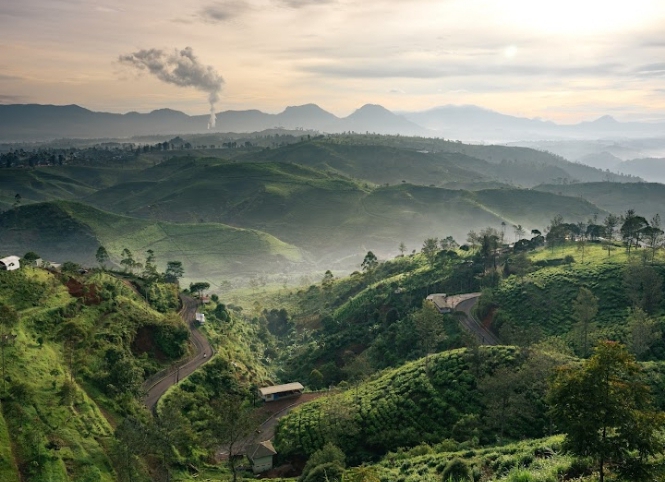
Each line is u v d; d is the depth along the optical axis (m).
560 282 162.88
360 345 175.00
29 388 81.81
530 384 87.56
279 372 173.50
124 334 121.88
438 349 144.75
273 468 91.50
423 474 58.41
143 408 99.62
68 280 133.62
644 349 116.75
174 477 81.31
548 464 41.47
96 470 72.75
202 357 134.25
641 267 148.50
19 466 68.12
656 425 28.81
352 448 90.12
